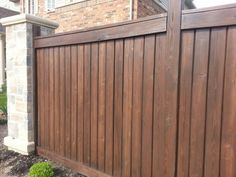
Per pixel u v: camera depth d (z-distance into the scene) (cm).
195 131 223
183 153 232
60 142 366
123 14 638
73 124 344
